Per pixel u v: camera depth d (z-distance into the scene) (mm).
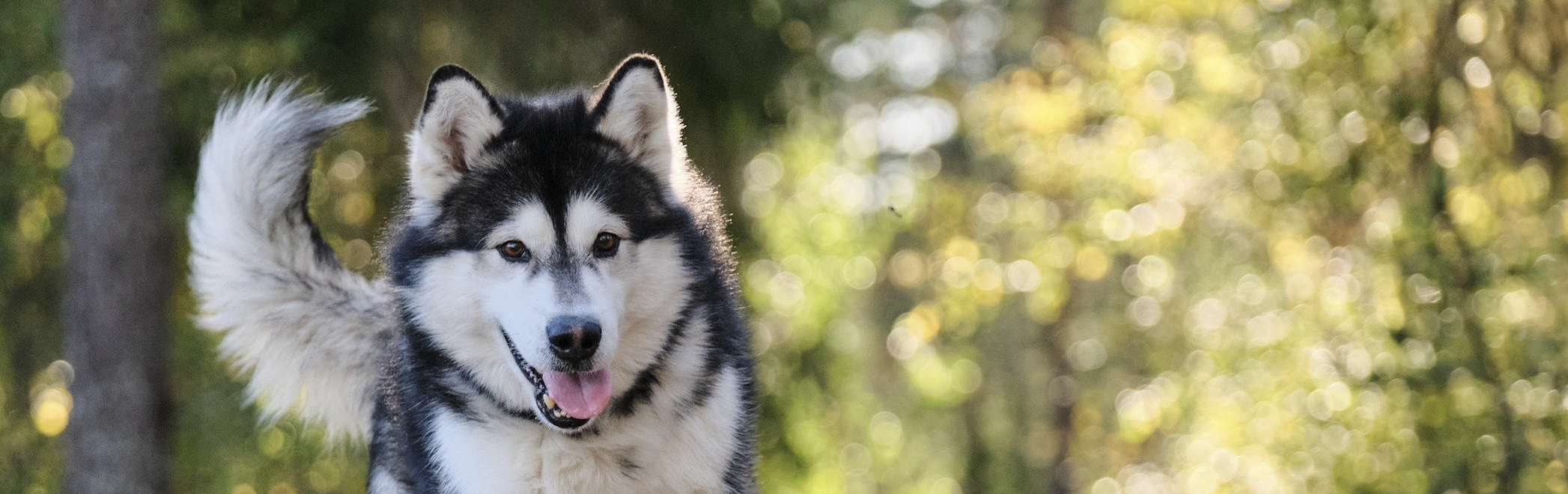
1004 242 17156
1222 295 12336
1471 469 9000
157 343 10398
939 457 28953
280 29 10625
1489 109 9383
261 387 6367
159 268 10391
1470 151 9406
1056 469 24453
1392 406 9609
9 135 11812
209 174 6234
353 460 11555
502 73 11039
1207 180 11633
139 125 10211
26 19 11266
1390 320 9320
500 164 5195
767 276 13227
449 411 5277
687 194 5578
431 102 5148
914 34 24062
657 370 5273
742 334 5754
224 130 6273
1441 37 9367
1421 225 8914
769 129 11750
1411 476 9523
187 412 12141
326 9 10492
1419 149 9609
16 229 11875
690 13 11109
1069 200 13641
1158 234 12008
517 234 5074
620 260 5141
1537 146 9367
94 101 10141
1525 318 9086
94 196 10188
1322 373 10500
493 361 5195
